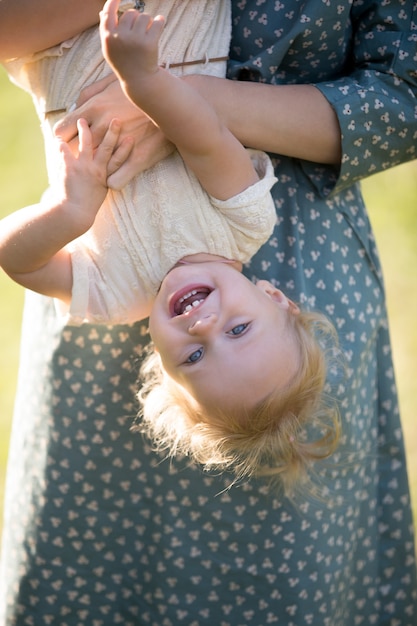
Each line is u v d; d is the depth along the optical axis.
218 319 2.21
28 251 2.13
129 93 1.97
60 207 2.08
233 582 2.61
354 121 2.29
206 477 2.53
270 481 2.51
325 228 2.49
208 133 2.03
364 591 2.84
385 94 2.32
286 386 2.27
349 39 2.41
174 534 2.59
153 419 2.39
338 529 2.63
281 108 2.23
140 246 2.19
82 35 2.20
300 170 2.45
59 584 2.72
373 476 2.76
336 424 2.41
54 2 2.12
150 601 2.68
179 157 2.17
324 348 2.44
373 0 2.35
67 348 2.54
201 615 2.63
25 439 2.69
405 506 2.84
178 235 2.17
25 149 5.96
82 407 2.57
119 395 2.54
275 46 2.29
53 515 2.67
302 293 2.44
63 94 2.22
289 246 2.45
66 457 2.62
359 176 2.41
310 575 2.60
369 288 2.61
